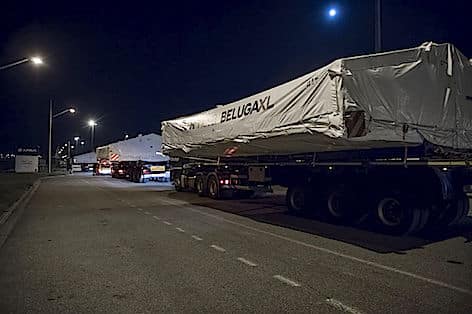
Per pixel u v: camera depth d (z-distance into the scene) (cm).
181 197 2077
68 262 782
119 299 582
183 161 2386
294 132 1059
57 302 573
